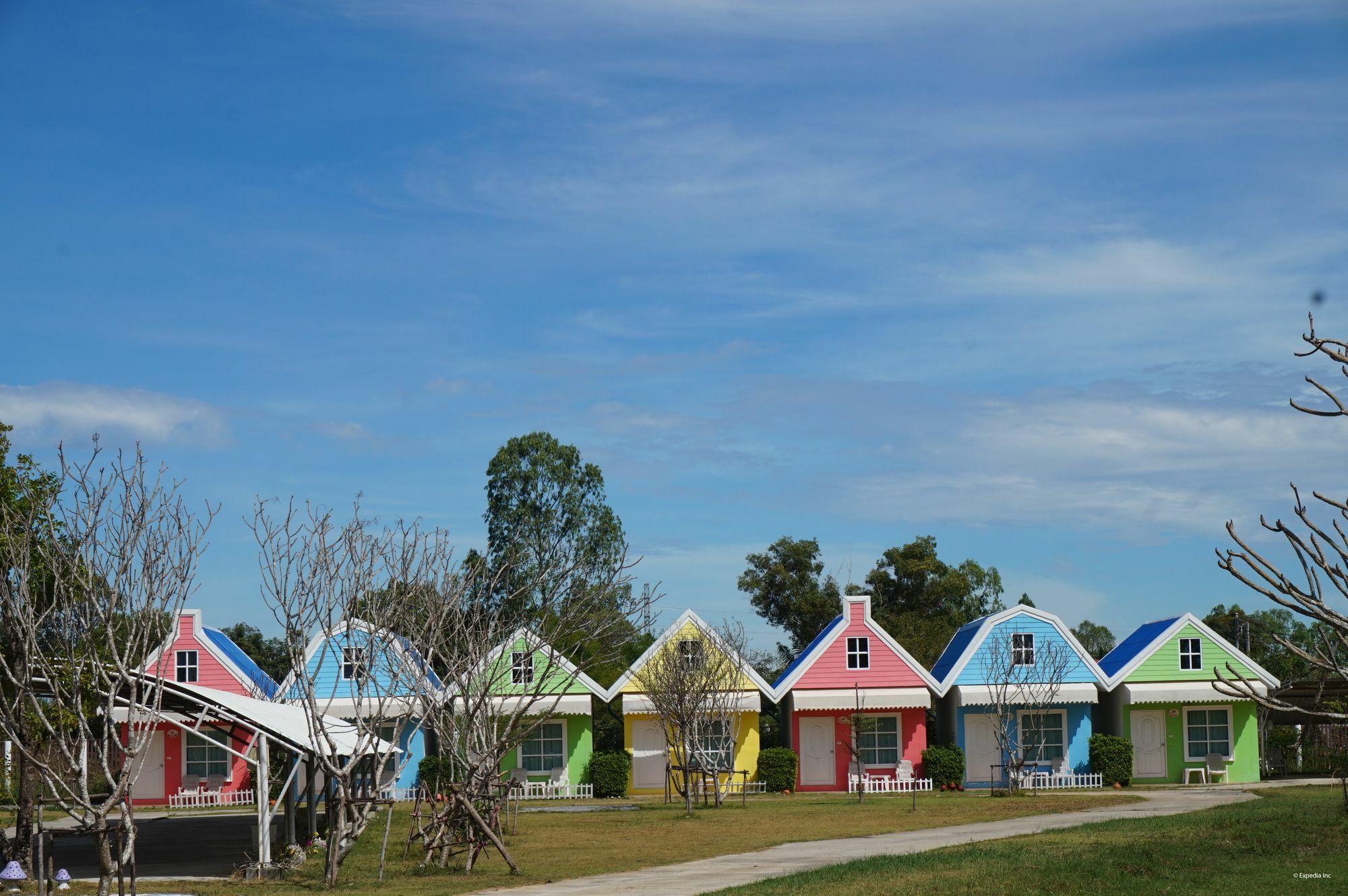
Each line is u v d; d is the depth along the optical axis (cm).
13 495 2358
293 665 2331
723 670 4388
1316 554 952
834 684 4734
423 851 2675
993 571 7981
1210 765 4625
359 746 2406
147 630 2095
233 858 2719
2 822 3403
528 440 5975
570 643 3438
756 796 4447
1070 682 4656
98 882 2228
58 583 2078
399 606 2703
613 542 5984
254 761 2417
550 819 3538
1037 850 2227
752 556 7300
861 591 7338
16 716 2138
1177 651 4691
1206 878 1902
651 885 2103
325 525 2412
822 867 2233
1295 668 5178
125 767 2019
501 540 5809
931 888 1847
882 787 4594
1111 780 4525
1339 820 2514
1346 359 981
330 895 2128
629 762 4569
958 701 4666
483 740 2616
